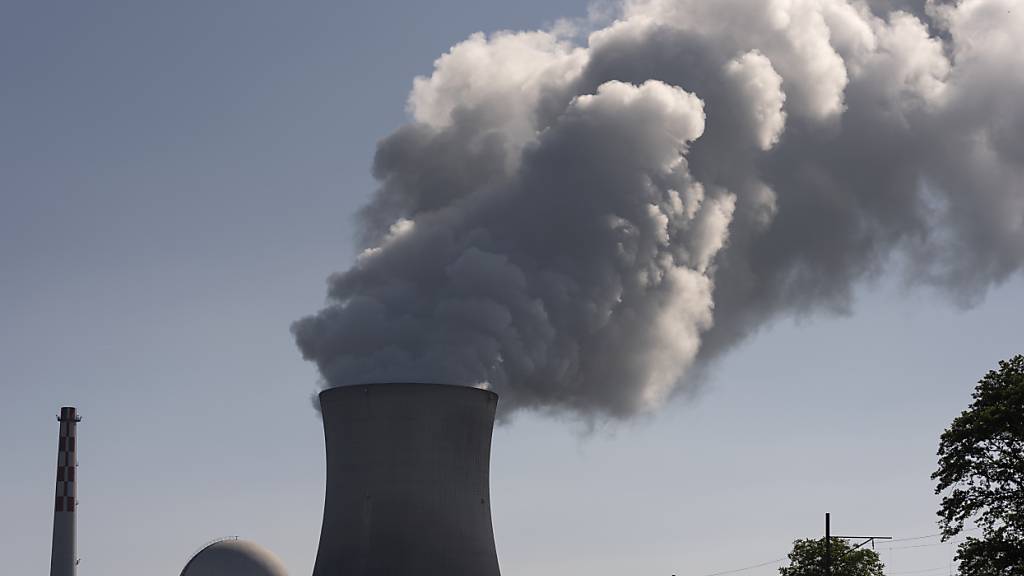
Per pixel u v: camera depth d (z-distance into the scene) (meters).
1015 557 48.84
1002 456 50.31
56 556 111.62
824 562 84.25
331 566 60.16
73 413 114.50
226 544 102.19
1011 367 52.50
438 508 60.09
